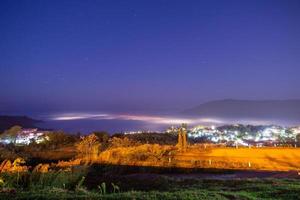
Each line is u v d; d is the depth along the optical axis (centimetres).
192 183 1845
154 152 3184
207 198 1155
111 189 1673
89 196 1106
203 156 3259
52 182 1441
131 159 2973
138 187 1723
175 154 3297
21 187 1367
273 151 3512
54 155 3575
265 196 1295
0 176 1395
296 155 3259
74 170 1834
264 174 2380
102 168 2800
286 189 1398
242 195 1269
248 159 3086
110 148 3578
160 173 2703
